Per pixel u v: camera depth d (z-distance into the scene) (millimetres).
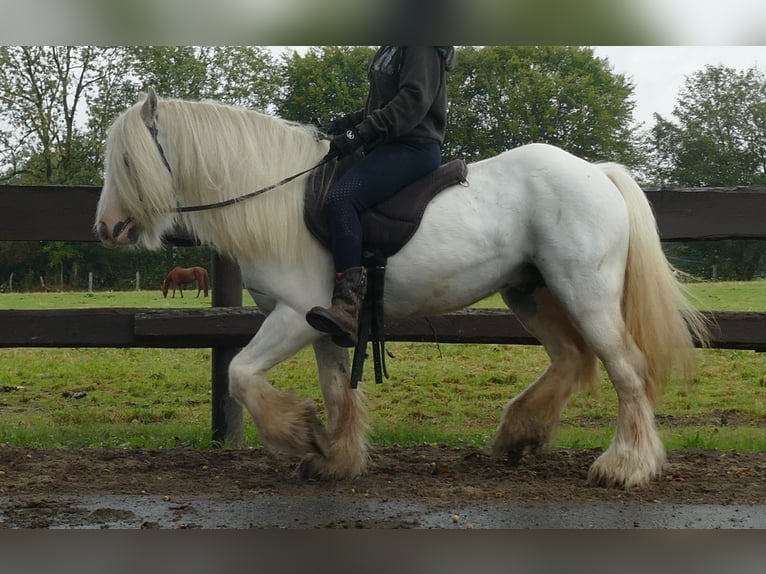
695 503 4066
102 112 31391
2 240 5621
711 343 5586
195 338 5715
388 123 4105
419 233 4203
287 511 3926
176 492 4293
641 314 4305
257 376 4172
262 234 4188
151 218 4266
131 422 7465
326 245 4227
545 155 4312
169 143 4273
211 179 4250
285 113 32469
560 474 4645
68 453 5250
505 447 4766
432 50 4207
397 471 4766
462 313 5703
